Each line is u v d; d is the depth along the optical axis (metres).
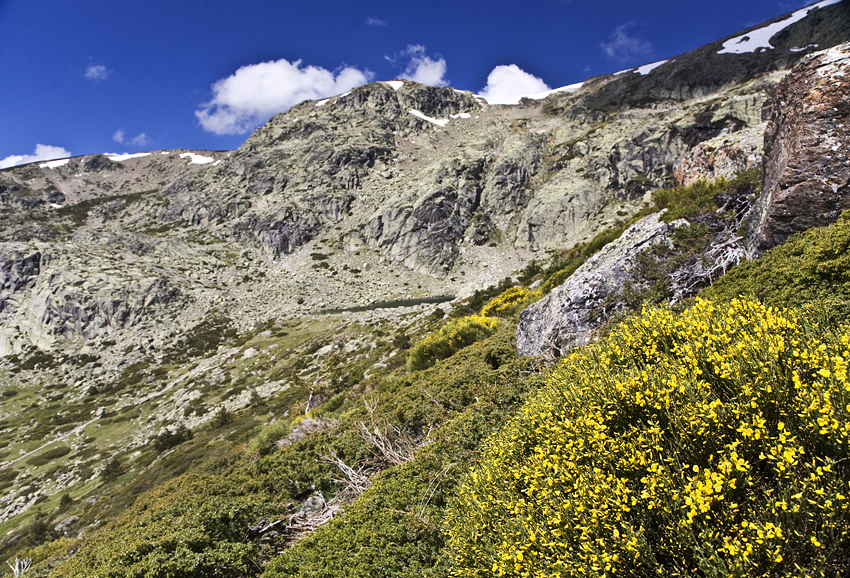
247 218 117.06
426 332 35.78
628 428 3.13
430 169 121.62
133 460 37.28
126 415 50.91
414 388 10.85
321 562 5.05
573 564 2.50
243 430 32.12
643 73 141.50
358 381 25.66
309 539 5.82
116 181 180.00
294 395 37.38
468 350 13.05
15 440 49.81
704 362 3.18
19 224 131.75
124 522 8.64
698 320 3.85
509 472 3.86
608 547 2.44
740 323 3.47
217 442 30.70
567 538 2.67
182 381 58.19
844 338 2.73
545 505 2.94
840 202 6.56
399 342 36.56
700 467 2.59
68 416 54.22
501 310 20.94
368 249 108.38
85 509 29.33
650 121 108.00
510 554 2.85
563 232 96.69
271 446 12.52
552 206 99.56
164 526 7.02
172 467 28.25
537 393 5.54
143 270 92.94
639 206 91.38
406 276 98.69
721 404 2.67
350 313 75.38
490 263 97.44
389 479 6.55
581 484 2.75
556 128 134.00
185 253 107.12
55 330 80.44
